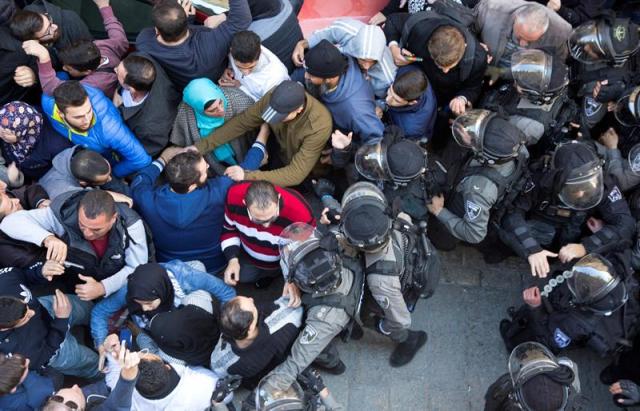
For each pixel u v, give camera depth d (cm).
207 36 415
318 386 352
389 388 430
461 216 398
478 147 367
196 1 488
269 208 359
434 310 457
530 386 310
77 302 415
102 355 379
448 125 470
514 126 371
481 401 425
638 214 399
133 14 488
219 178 402
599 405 423
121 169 430
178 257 419
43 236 376
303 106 399
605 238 386
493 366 437
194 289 397
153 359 343
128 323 401
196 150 412
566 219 391
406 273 357
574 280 351
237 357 352
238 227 400
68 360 388
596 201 365
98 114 405
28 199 407
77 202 374
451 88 438
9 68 422
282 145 434
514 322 431
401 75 408
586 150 370
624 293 346
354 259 356
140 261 390
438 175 404
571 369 324
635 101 390
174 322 354
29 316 362
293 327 351
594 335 362
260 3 446
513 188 387
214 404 357
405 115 423
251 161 430
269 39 446
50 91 409
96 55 414
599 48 403
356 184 371
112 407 323
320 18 544
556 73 382
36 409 356
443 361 439
